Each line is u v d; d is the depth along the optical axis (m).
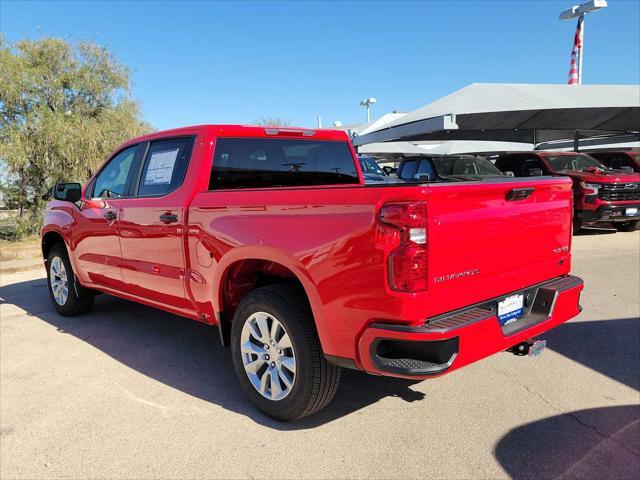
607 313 5.50
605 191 10.97
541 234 3.37
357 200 2.75
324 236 2.87
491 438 3.07
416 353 2.67
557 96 14.30
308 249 2.94
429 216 2.60
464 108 13.29
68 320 5.75
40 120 12.89
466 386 3.79
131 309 6.18
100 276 5.07
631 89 15.37
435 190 2.62
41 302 6.64
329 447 3.01
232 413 3.46
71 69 14.73
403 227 2.57
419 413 3.40
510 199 3.10
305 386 3.08
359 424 3.27
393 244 2.59
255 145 4.25
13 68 12.95
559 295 3.36
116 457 2.96
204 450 3.01
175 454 2.98
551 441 3.03
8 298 6.90
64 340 5.04
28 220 13.23
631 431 3.13
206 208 3.64
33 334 5.25
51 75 14.27
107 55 15.31
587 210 11.14
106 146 14.05
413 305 2.59
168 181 4.18
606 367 4.09
